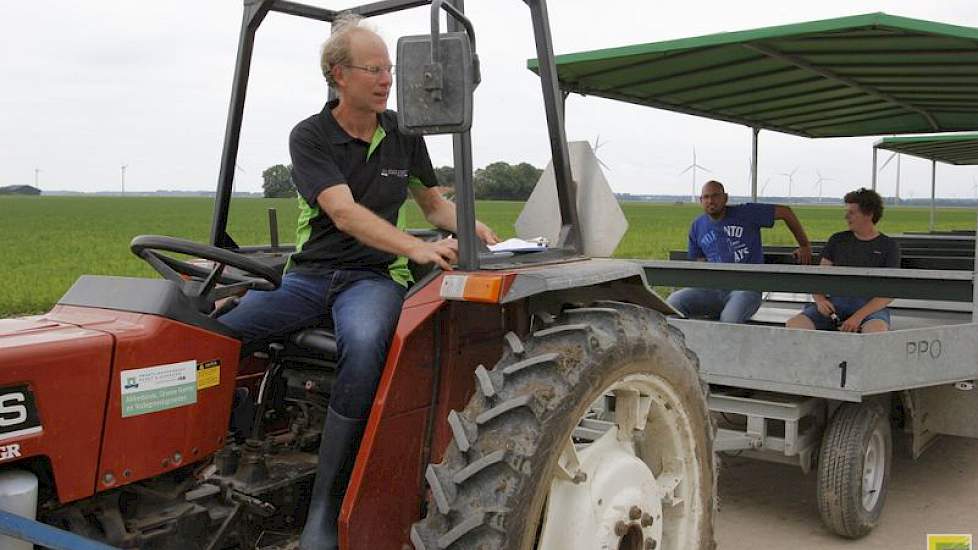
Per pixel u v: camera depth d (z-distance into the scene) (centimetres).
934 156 1116
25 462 215
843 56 498
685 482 310
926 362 425
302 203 298
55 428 214
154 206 7419
